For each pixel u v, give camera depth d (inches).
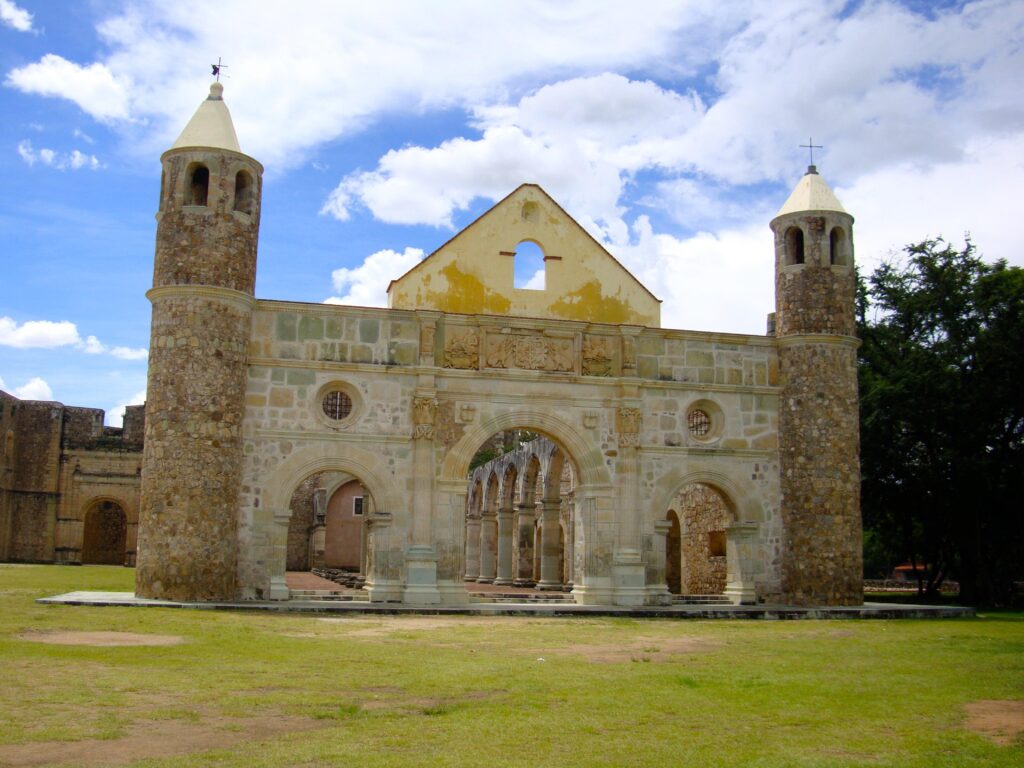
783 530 1135.0
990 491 1348.4
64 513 2358.5
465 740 377.7
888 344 1480.1
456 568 1040.8
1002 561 1510.8
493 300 1114.1
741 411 1144.2
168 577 937.5
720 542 1391.5
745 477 1135.6
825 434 1127.0
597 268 1151.0
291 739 371.9
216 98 1052.5
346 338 1045.8
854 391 1149.7
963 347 1375.5
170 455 954.7
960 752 374.9
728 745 381.4
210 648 611.2
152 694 448.8
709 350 1144.2
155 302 992.2
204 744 361.4
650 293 1162.6
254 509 1000.2
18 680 468.4
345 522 2458.2
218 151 1002.1
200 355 970.7
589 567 1078.4
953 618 1030.4
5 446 2292.1
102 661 537.6
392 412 1047.6
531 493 1697.8
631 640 743.7
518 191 1143.0
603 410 1104.8
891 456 1389.0
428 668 558.9
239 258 1002.7
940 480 1363.2
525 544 1686.8
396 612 928.3
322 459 1024.2
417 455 1040.2
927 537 1508.4
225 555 966.4
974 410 1333.7
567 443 1095.0
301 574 2167.8
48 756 339.0
